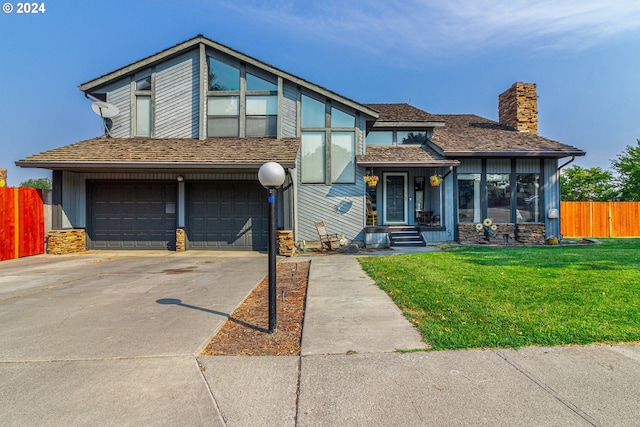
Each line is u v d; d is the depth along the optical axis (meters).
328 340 3.49
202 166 10.02
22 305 4.96
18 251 9.94
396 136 14.36
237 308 4.82
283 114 12.38
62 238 10.83
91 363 3.05
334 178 12.44
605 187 24.89
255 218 11.80
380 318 4.15
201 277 7.09
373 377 2.74
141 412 2.31
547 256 8.30
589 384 2.58
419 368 2.87
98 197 11.80
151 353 3.25
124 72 12.20
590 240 13.52
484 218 13.12
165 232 11.84
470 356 3.07
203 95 12.27
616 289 4.96
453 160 12.38
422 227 12.96
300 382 2.69
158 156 10.34
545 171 13.29
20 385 2.68
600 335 3.39
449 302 4.63
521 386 2.57
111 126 12.41
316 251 11.31
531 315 4.00
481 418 2.20
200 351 3.30
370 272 7.05
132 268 8.22
